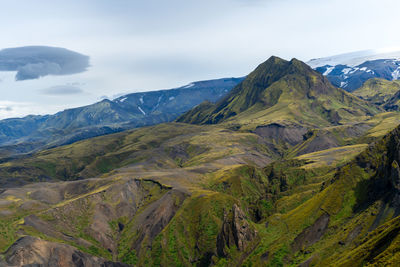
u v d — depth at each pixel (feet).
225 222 573.74
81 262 502.79
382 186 480.23
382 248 338.54
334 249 429.79
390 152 504.43
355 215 476.13
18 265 431.02
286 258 472.03
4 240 495.82
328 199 530.68
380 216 433.48
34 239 482.28
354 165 556.10
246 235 547.49
